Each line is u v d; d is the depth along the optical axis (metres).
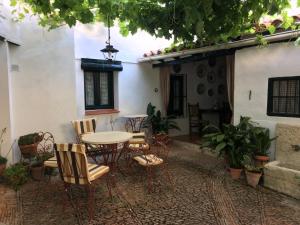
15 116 4.19
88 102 5.80
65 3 2.82
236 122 4.59
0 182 3.73
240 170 3.91
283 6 2.76
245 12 2.94
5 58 3.91
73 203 3.10
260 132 3.93
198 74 7.41
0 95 3.97
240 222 2.69
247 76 4.36
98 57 5.73
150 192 3.43
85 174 2.65
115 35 5.95
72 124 4.79
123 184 3.71
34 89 4.39
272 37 3.64
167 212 2.89
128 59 6.21
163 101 6.83
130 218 2.76
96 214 2.84
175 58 5.81
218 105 7.57
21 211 2.91
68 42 4.75
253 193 3.42
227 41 4.15
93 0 3.04
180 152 5.53
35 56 4.37
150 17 3.23
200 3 2.49
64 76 4.74
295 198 3.24
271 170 3.50
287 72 3.81
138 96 6.47
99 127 5.79
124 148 4.14
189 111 6.88
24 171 3.72
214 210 2.95
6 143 4.02
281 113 3.94
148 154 3.89
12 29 3.92
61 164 2.73
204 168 4.43
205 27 3.22
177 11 2.99
